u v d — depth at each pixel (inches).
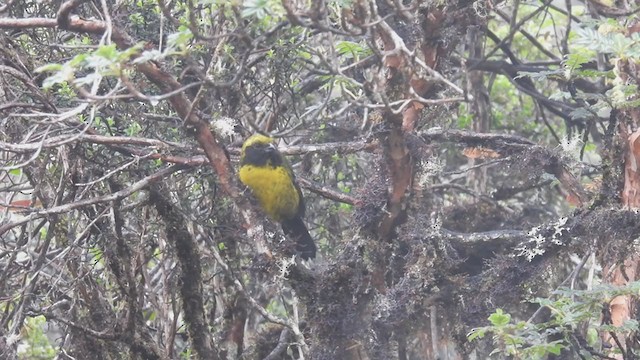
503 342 374.6
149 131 451.8
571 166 490.3
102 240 448.1
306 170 544.4
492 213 548.4
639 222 406.0
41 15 463.2
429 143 476.1
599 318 417.7
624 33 353.7
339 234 552.7
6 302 449.1
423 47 411.8
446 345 451.2
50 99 413.7
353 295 425.7
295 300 474.3
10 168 369.7
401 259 445.4
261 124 507.2
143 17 437.1
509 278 428.5
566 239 420.5
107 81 450.6
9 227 424.5
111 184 445.7
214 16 397.1
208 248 477.1
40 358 552.4
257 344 522.6
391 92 381.7
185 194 476.4
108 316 454.0
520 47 677.3
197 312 446.6
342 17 319.3
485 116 598.5
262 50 407.5
